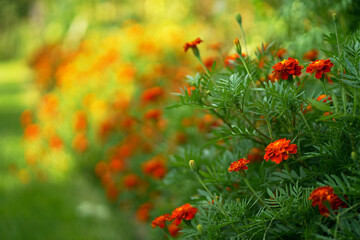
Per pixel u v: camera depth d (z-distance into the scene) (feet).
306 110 4.23
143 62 15.64
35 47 43.83
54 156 16.03
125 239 10.29
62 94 18.79
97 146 14.25
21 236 11.05
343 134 3.95
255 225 3.92
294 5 6.65
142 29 18.02
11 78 48.80
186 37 16.47
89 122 14.92
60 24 31.04
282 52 6.02
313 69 3.76
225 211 3.98
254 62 4.99
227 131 4.31
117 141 13.67
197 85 4.55
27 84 37.88
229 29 13.85
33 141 17.10
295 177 3.95
